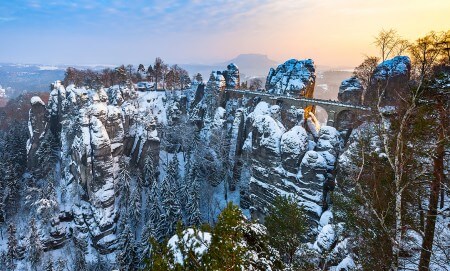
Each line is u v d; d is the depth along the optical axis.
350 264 22.39
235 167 85.75
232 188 85.25
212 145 94.56
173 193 70.25
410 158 15.34
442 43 13.80
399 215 14.86
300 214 23.56
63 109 101.31
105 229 72.75
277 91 91.88
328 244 28.67
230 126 100.31
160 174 93.19
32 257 66.81
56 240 73.19
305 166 53.50
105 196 75.44
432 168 16.41
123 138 91.50
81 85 121.44
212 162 89.31
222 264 9.35
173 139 106.38
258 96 93.19
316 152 53.59
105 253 71.12
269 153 61.03
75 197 79.50
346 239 25.97
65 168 88.62
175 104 115.00
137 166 92.44
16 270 67.44
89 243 73.94
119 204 80.56
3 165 89.94
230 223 10.42
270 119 63.56
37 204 74.62
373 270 17.58
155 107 117.81
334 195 25.77
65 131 96.56
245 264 10.05
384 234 17.09
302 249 22.62
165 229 66.19
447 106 14.73
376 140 22.94
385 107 21.52
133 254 62.09
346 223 22.22
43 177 93.19
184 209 75.62
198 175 83.06
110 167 78.06
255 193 64.50
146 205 76.25
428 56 14.38
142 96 122.56
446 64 14.36
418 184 16.73
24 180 94.69
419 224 17.48
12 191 83.69
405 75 44.06
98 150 75.50
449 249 18.09
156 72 136.25
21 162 104.56
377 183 18.16
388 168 18.08
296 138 57.34
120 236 66.62
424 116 15.14
